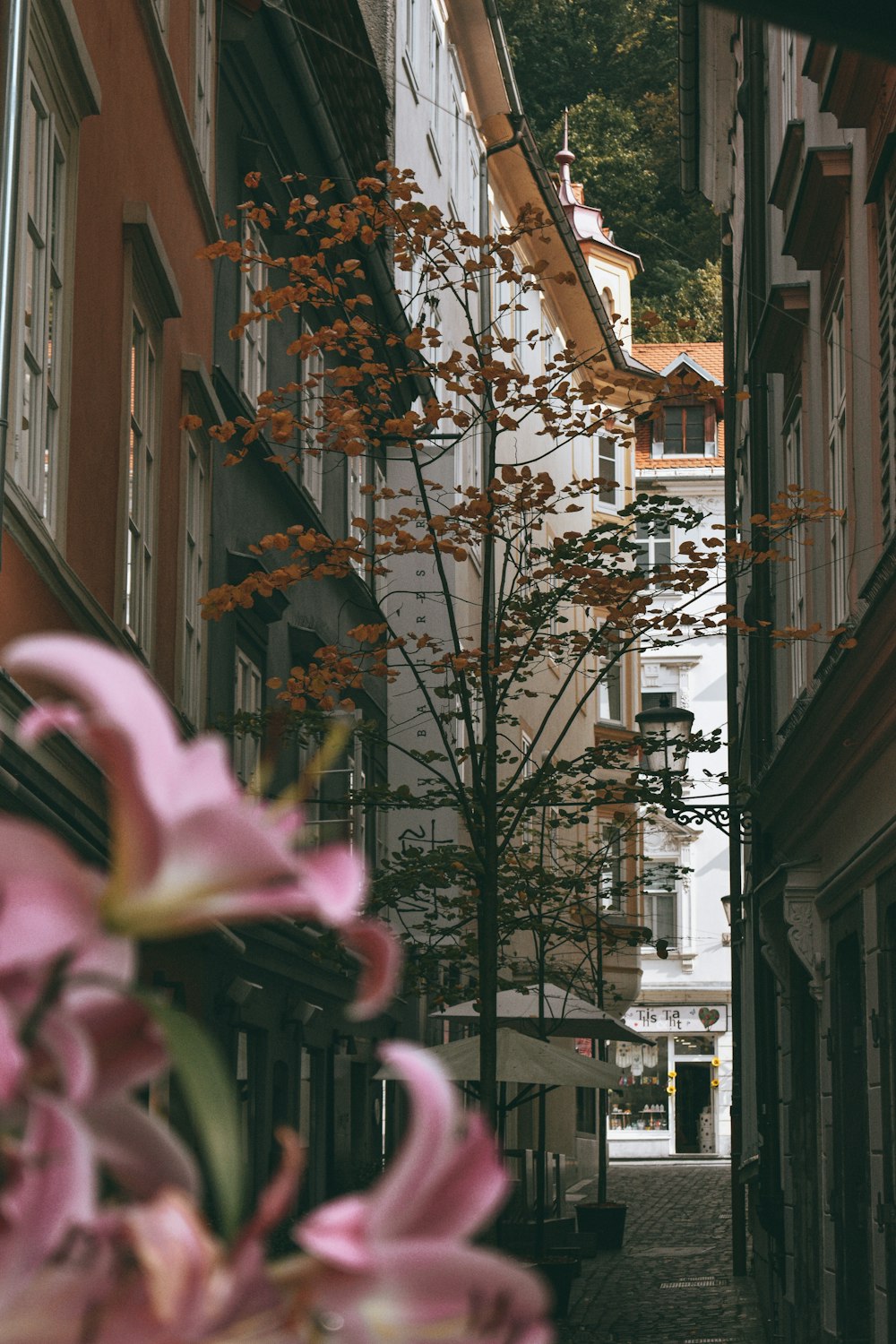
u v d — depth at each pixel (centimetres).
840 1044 1348
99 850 945
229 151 1627
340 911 53
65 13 905
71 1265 51
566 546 1244
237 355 1627
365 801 1326
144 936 53
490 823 1268
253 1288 52
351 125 2245
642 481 5738
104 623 1029
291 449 1816
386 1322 54
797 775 1396
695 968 5922
